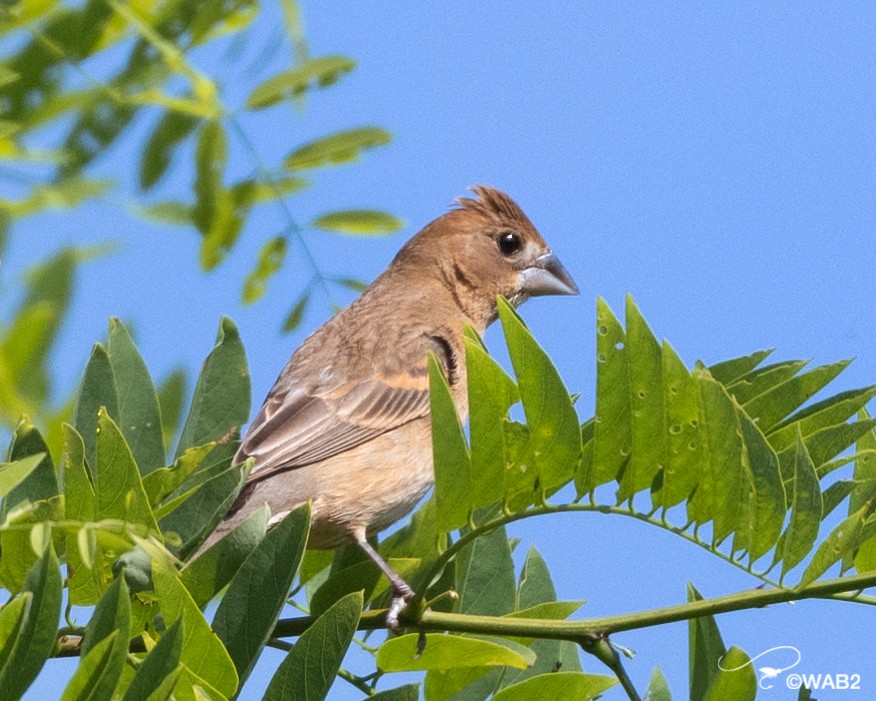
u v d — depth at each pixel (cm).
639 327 673
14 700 525
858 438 717
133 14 907
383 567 836
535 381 674
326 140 965
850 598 676
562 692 690
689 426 668
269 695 580
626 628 700
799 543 653
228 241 927
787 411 754
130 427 774
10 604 527
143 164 896
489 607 787
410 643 686
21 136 880
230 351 833
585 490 685
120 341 784
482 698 746
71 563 647
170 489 716
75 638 661
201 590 637
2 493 520
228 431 819
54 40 898
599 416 677
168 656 510
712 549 670
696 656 709
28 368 748
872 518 656
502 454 686
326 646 582
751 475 656
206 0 921
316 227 962
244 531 641
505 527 798
